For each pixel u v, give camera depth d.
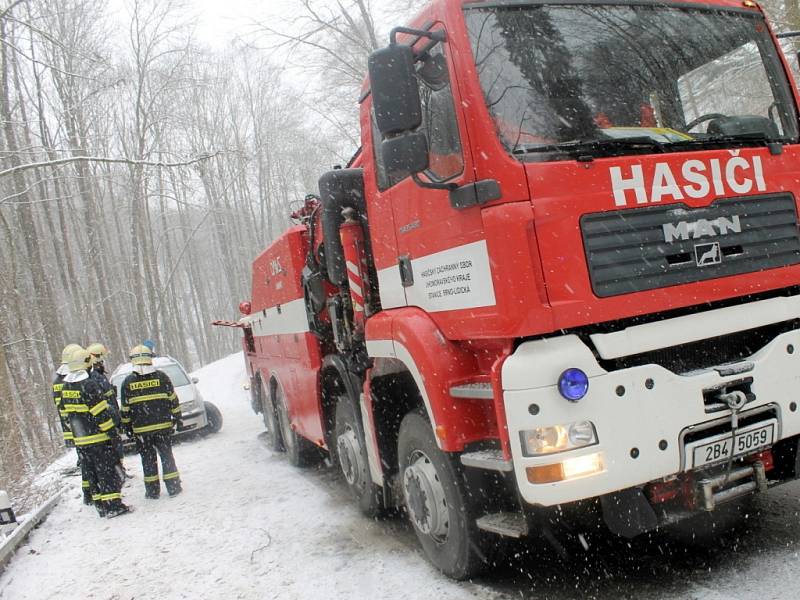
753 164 3.59
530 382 3.03
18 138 23.61
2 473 11.05
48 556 6.32
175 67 32.47
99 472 7.42
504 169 3.15
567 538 4.34
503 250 3.11
